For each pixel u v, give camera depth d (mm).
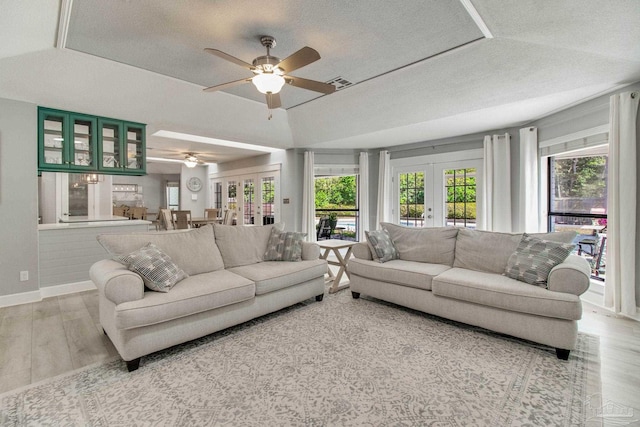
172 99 3848
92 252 3936
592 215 3775
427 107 3916
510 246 2984
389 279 3236
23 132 3373
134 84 3455
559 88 3146
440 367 2111
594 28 2180
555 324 2246
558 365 2139
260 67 2467
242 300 2641
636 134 2895
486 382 1938
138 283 2146
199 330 2389
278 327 2779
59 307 3250
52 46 2764
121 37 2639
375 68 3287
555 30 2301
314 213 6234
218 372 2055
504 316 2486
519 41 2611
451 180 5371
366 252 3639
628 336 2564
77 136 3762
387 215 6074
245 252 3367
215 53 2238
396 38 2678
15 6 1993
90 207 6449
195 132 4809
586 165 3830
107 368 2100
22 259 3387
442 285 2801
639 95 2848
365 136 5215
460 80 3316
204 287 2451
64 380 1956
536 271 2527
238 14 2324
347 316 3049
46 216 5863
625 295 2934
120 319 1973
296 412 1668
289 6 2234
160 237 2852
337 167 6332
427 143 5621
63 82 3168
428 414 1649
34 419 1608
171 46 2797
